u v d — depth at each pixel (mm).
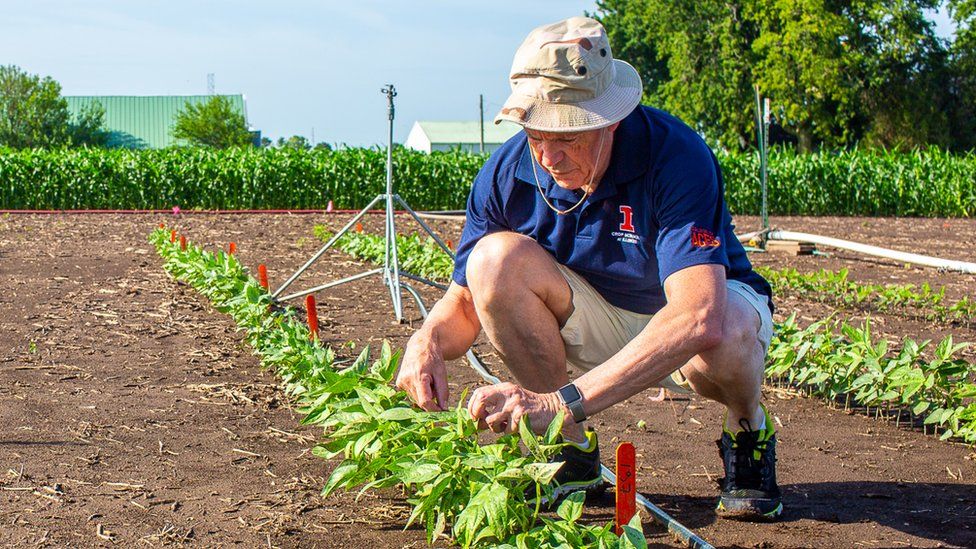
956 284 9734
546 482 2336
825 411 4637
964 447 4047
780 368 4883
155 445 3781
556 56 2639
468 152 25250
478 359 5172
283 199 23516
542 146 2764
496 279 2988
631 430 4184
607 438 4055
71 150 24250
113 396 4551
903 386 4359
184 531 2893
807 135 46281
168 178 22984
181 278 8656
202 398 4547
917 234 17359
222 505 3125
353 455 3018
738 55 45812
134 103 72125
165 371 5102
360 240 11273
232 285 6789
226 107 64875
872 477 3590
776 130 50812
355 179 23672
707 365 2814
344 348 5812
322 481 3391
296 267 10180
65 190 22688
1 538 2799
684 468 3639
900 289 7699
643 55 59969
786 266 11102
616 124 2791
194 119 64625
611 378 2539
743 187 24422
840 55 42156
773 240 12820
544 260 3059
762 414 3072
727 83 45938
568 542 2273
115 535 2850
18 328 6285
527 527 2537
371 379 3283
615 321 3162
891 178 24188
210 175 23109
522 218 3129
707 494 3338
